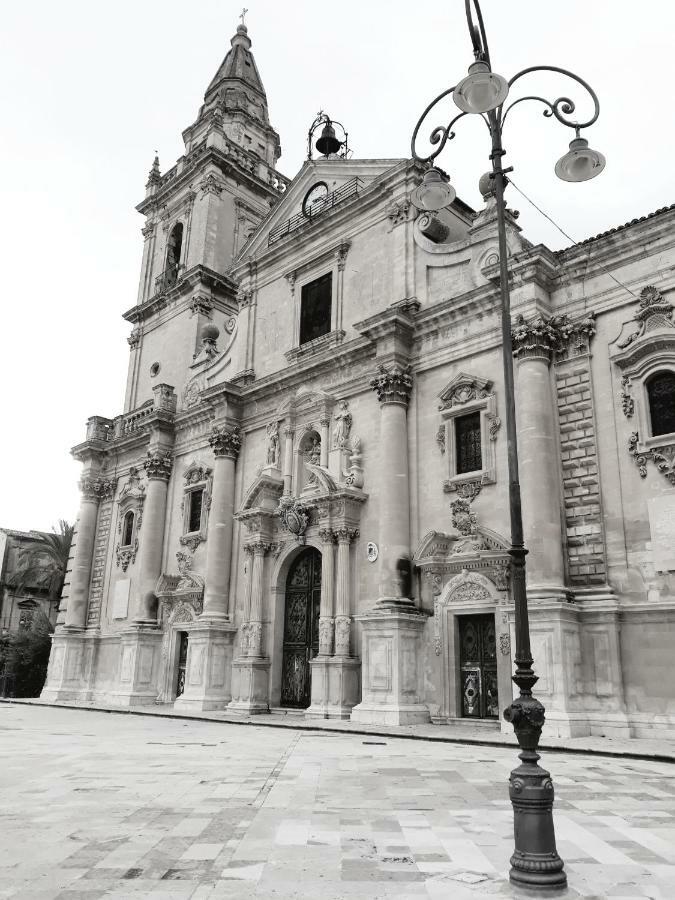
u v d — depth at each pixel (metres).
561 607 18.78
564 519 20.62
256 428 31.97
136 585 36.12
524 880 6.36
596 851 7.72
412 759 14.84
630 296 20.84
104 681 36.28
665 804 10.27
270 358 32.72
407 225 27.73
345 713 23.70
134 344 43.47
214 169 41.69
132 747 17.00
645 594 18.86
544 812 6.65
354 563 25.70
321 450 28.02
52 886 6.47
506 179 10.92
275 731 21.20
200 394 35.47
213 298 39.97
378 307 28.25
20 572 59.59
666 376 19.83
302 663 27.61
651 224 20.55
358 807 9.91
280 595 28.69
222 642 29.73
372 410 26.88
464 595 22.22
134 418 40.69
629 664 18.67
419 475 24.61
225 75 48.81
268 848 7.79
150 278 44.66
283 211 34.56
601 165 12.17
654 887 6.48
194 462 34.59
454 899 6.14
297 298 32.09
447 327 24.98
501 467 22.41
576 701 18.53
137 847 7.84
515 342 22.19
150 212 46.25
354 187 30.91
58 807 9.97
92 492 40.59
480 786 11.59
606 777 12.70
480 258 24.83
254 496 29.47
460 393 24.00
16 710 30.77
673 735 17.52
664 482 19.16
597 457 20.47
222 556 31.00
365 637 23.17
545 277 22.36
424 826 8.78
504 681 20.31
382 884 6.54
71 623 38.22
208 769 13.45
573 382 21.44
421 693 22.55
